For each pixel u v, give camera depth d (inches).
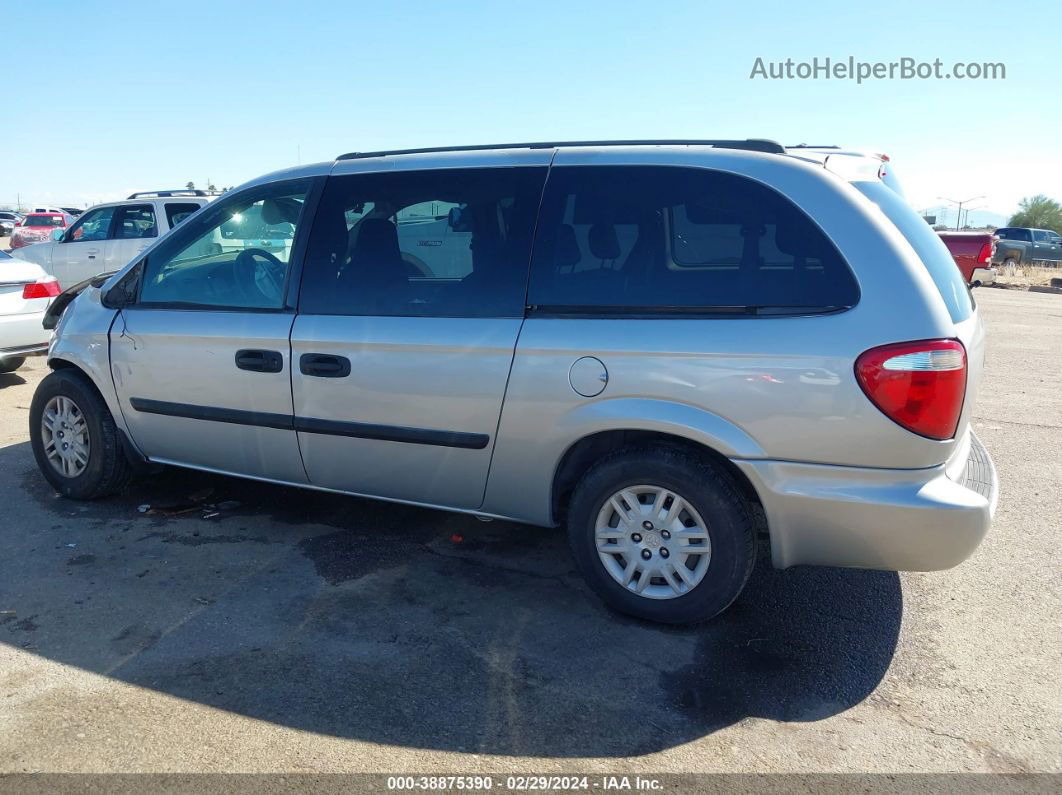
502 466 140.5
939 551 118.1
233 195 166.6
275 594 144.7
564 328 131.9
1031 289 872.9
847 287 118.2
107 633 131.0
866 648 130.6
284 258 157.9
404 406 144.5
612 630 134.6
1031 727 111.1
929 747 107.0
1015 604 145.5
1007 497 201.8
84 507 183.9
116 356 174.2
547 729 109.0
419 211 146.5
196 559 158.2
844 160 141.6
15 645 127.1
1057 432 263.3
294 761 102.1
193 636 130.3
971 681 122.0
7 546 163.0
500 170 143.3
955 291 130.3
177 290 170.4
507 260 138.4
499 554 162.9
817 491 120.0
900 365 113.6
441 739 106.7
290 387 154.2
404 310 144.7
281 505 186.5
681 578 133.1
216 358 161.5
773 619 139.2
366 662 124.0
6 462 213.6
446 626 134.9
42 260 455.5
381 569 155.4
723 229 126.3
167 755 102.7
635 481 132.0
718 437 123.0
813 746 106.8
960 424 118.3
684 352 123.8
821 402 117.2
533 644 129.8
